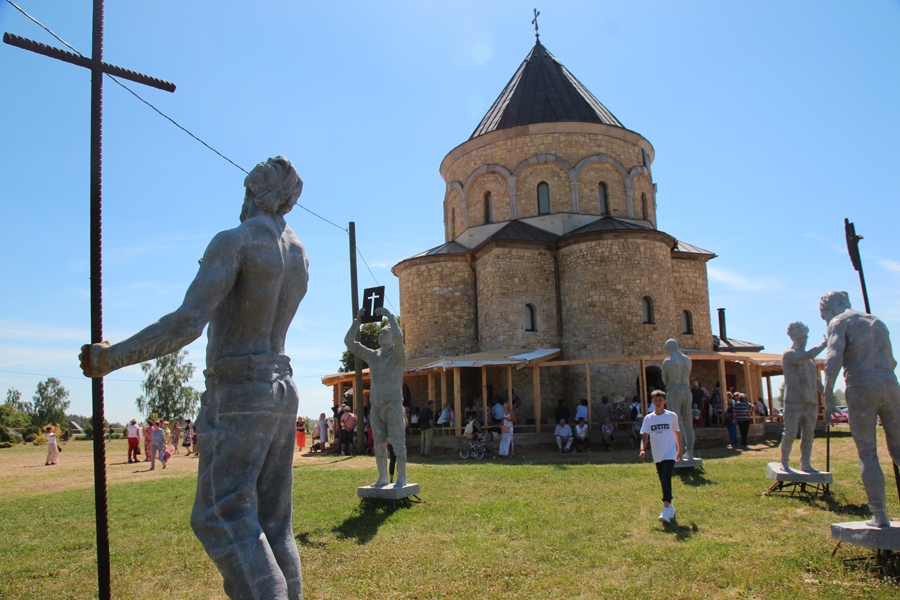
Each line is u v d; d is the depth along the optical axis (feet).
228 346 12.53
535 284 99.71
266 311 12.65
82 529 34.47
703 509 33.14
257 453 12.15
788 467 37.22
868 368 23.31
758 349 122.42
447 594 21.68
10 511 41.65
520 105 117.19
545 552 26.23
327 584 23.18
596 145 110.52
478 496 39.34
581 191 108.17
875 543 21.94
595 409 91.97
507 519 32.30
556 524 30.91
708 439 74.38
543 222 106.83
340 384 107.55
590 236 96.84
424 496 39.58
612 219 102.99
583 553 25.95
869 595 20.07
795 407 37.01
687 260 114.42
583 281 96.84
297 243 13.99
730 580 21.99
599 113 118.62
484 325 102.01
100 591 12.15
